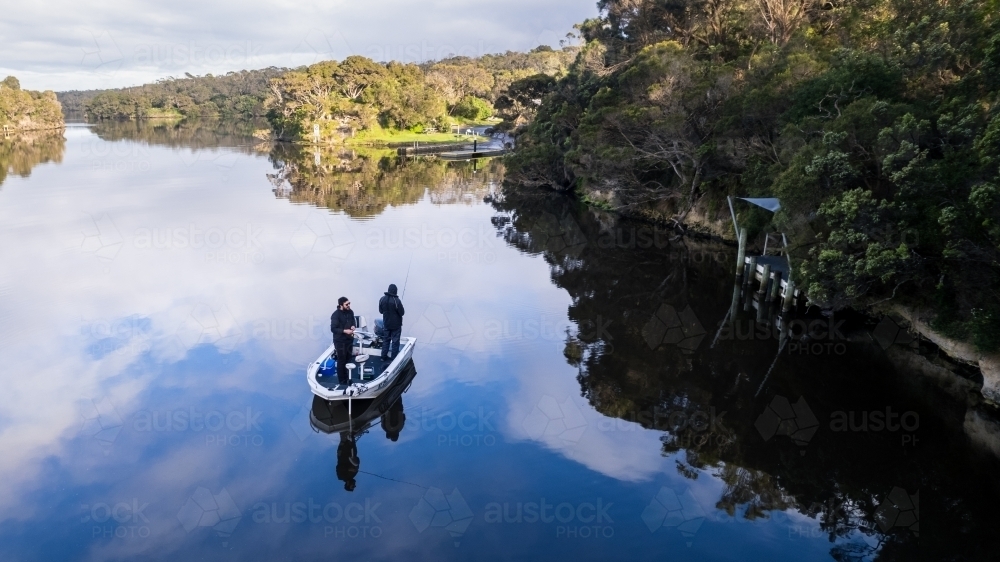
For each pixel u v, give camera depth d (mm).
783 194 15133
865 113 14617
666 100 27625
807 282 14602
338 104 87125
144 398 12070
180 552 8000
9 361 13672
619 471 10039
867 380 13469
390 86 93438
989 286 12062
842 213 13117
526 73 120938
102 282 19562
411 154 71812
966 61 17078
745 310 18422
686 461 10344
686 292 20234
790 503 9289
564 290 20172
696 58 34812
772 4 33094
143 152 63281
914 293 15328
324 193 40438
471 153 72750
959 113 12938
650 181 30578
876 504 9258
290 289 19188
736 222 24516
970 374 13312
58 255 22812
